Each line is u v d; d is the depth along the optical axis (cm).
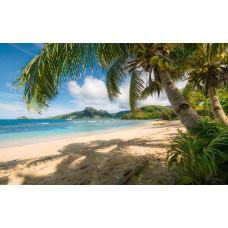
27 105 203
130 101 495
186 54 369
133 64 308
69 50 199
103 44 231
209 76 367
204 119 219
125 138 797
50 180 234
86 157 371
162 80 287
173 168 222
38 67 185
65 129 2011
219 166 150
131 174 205
